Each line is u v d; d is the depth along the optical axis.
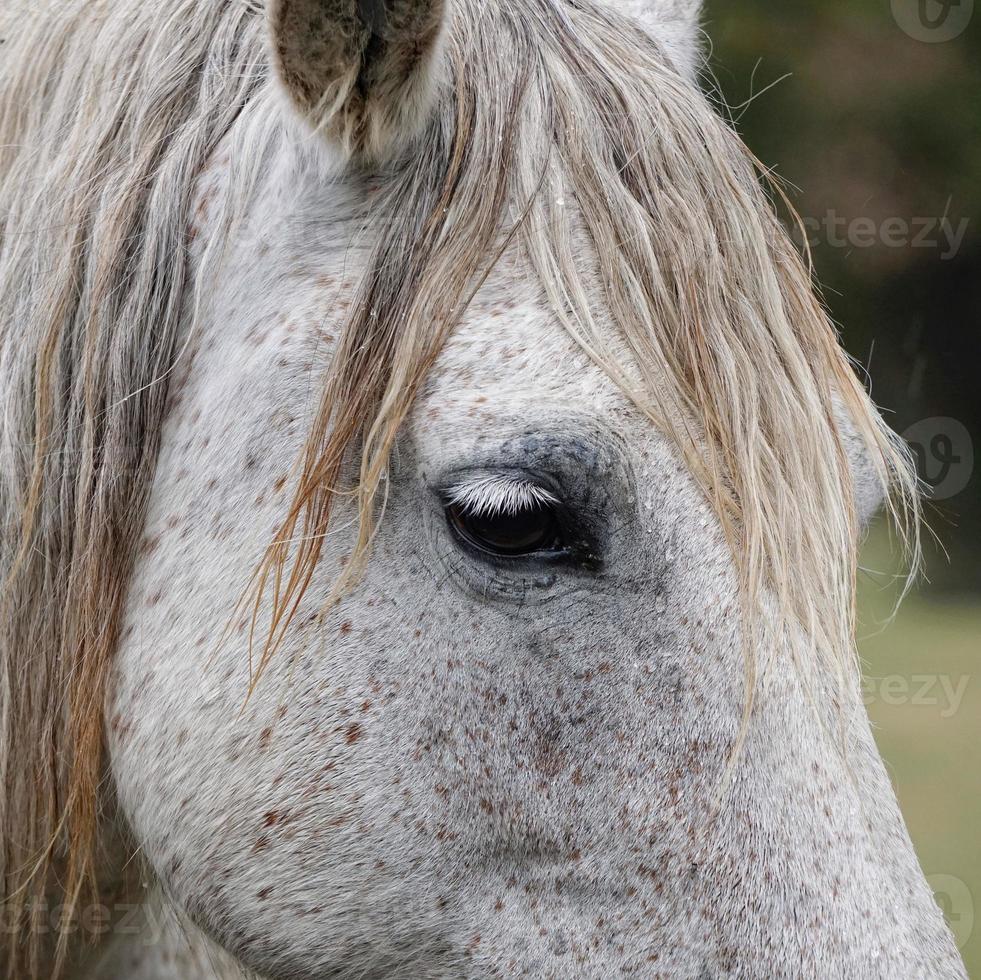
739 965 1.79
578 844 1.80
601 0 1.89
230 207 1.85
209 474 1.84
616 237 1.80
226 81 1.87
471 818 1.81
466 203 1.80
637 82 1.83
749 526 1.78
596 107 1.82
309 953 1.83
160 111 1.87
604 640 1.79
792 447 1.80
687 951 1.79
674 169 1.81
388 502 1.81
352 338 1.80
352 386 1.80
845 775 1.80
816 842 1.79
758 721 1.79
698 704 1.79
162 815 1.84
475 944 1.81
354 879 1.82
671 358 1.79
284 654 1.82
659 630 1.79
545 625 1.79
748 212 1.82
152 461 1.86
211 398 1.84
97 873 1.90
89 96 1.88
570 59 1.84
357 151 1.81
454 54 1.82
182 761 1.83
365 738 1.81
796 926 1.78
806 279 1.84
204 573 1.83
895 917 1.79
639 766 1.79
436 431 1.79
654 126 1.82
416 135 1.81
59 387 1.86
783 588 1.79
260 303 1.83
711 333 1.79
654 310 1.79
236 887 1.83
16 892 1.86
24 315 1.87
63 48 1.89
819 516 1.80
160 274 1.86
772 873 1.79
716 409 1.79
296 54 1.79
